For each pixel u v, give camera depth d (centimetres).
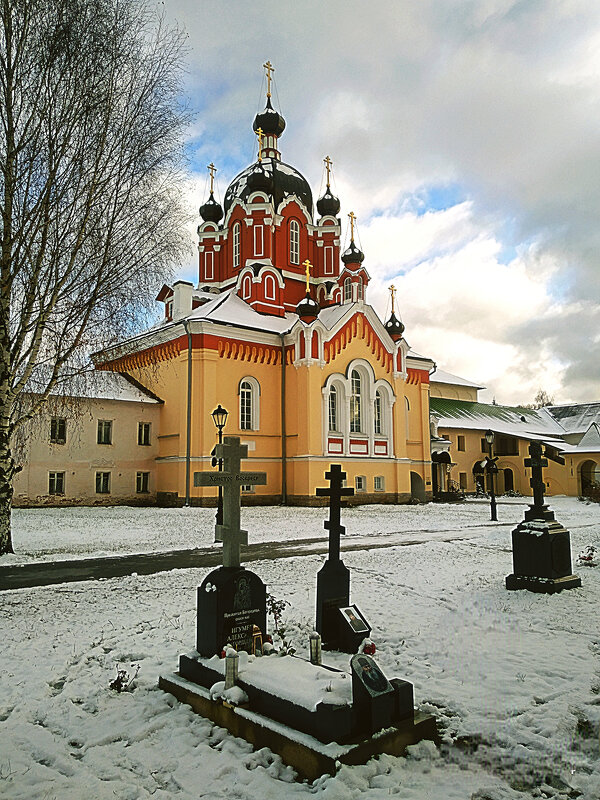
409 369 4506
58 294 1698
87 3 1605
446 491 4862
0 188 1576
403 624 946
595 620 966
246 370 3694
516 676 717
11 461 1692
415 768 502
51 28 1562
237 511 713
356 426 3944
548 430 6894
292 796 456
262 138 4766
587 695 663
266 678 571
